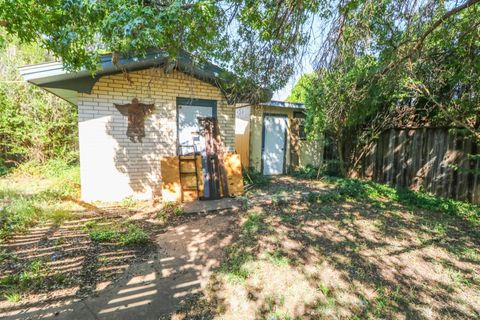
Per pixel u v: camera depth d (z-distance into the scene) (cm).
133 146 536
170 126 571
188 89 585
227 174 583
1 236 328
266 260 292
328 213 468
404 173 659
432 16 283
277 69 366
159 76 550
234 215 450
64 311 204
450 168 556
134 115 532
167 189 524
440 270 284
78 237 339
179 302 221
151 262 286
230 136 645
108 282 246
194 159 554
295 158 910
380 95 523
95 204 493
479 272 282
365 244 341
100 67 353
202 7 237
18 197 500
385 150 713
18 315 197
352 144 802
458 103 476
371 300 232
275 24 301
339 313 213
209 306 217
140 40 238
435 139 588
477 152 508
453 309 224
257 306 219
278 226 396
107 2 207
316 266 283
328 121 544
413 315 215
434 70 427
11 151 791
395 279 264
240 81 421
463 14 306
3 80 761
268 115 850
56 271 258
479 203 506
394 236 369
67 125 821
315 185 690
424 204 519
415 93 493
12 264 266
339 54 328
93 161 504
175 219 428
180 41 278
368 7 281
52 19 227
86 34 240
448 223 428
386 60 363
